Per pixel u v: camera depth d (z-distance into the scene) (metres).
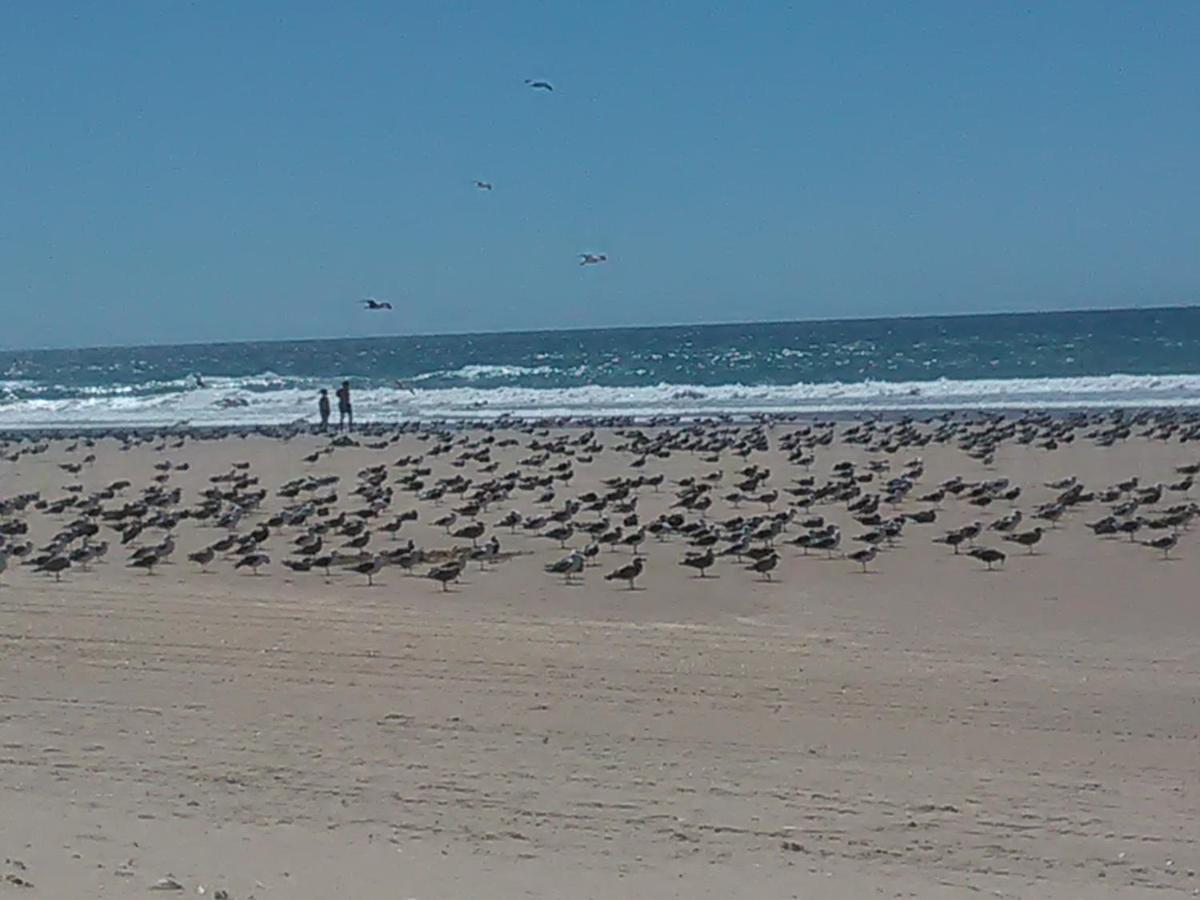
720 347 169.50
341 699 17.55
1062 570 29.33
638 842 12.20
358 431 69.44
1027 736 15.95
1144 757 15.14
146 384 132.88
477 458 53.62
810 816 13.03
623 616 24.64
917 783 14.12
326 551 32.75
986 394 85.81
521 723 16.44
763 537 33.03
